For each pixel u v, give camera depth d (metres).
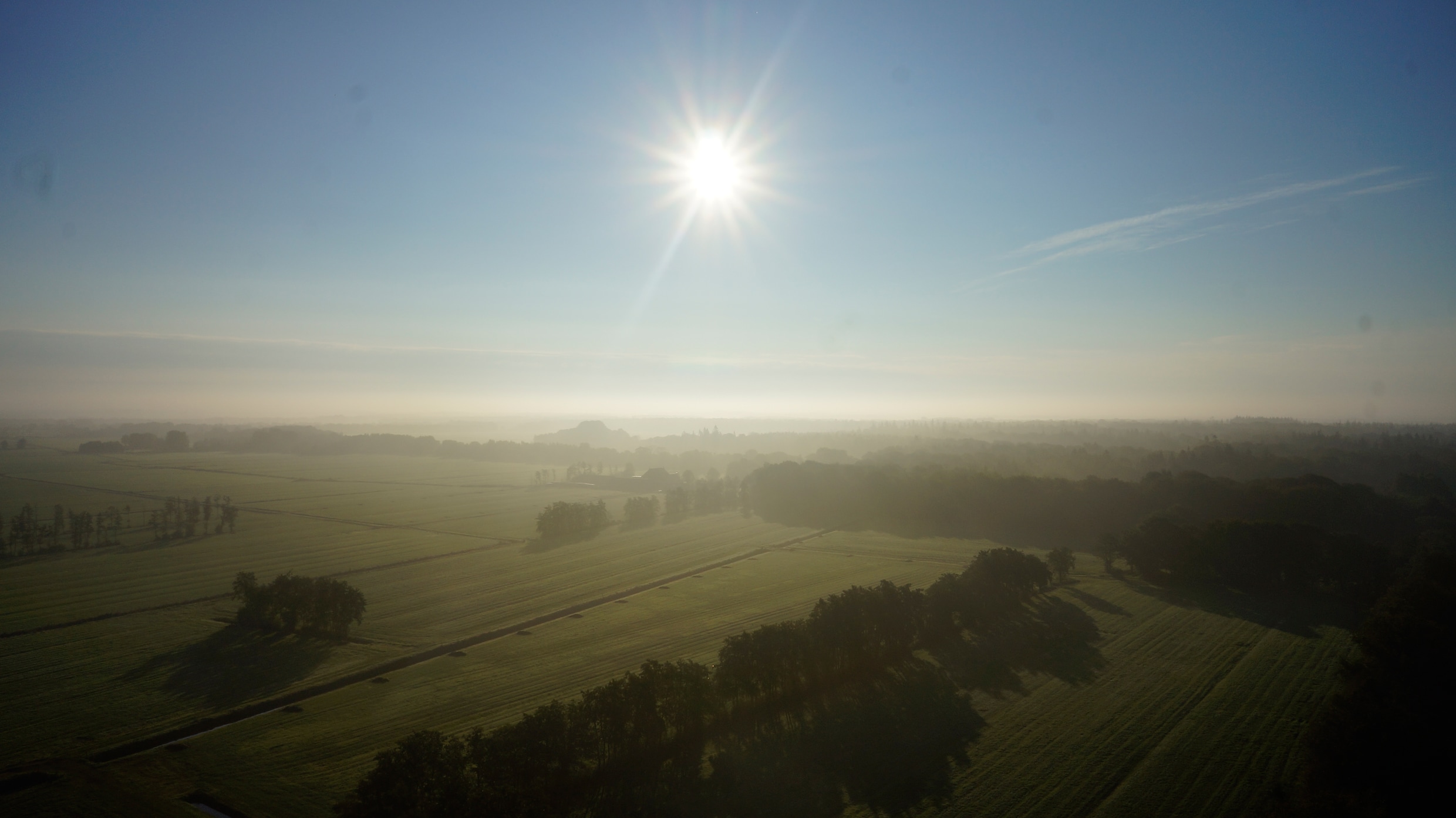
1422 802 37.31
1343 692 53.12
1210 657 67.00
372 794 36.75
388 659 67.88
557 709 44.06
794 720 53.31
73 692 59.66
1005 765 46.09
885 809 40.94
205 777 45.19
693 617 82.31
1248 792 42.44
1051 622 78.31
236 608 85.38
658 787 43.53
